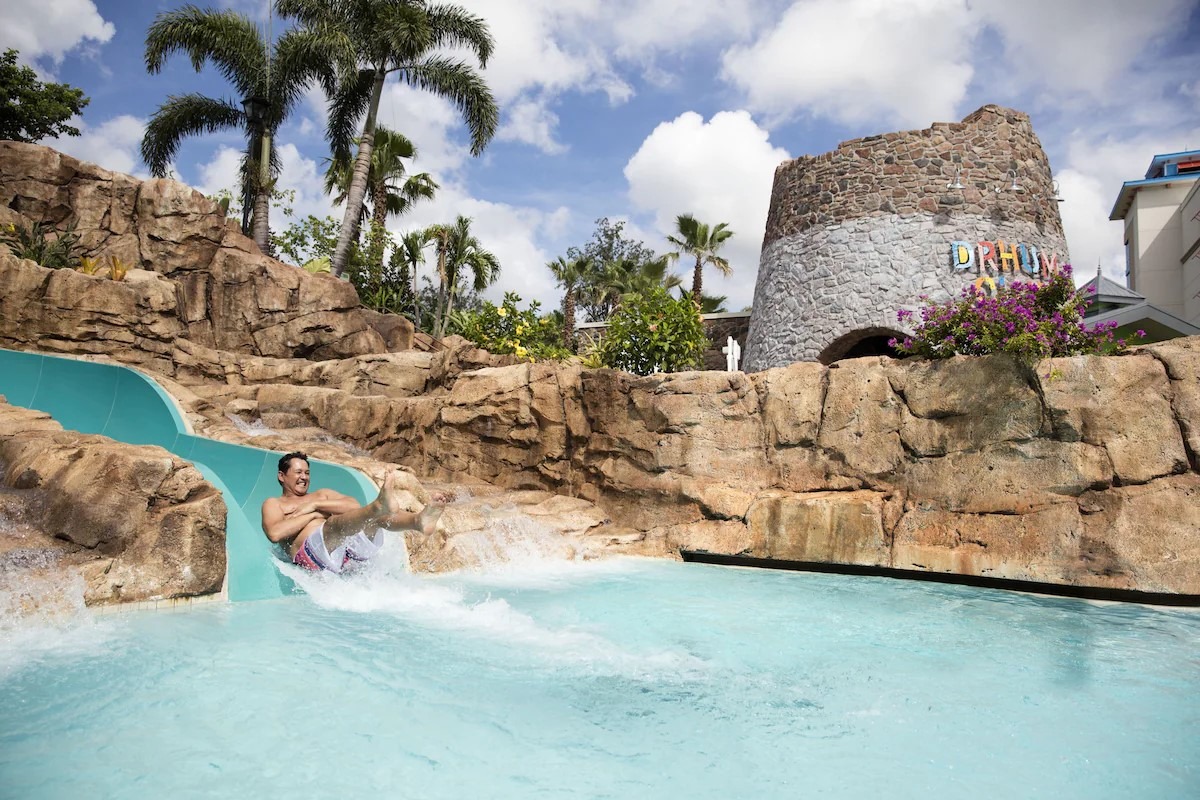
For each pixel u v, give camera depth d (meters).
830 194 18.92
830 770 2.97
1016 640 5.13
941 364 8.19
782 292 19.53
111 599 4.65
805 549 8.16
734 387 9.24
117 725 3.08
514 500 9.30
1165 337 20.05
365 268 26.78
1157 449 7.08
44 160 15.20
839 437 8.57
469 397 10.62
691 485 9.07
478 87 23.05
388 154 28.33
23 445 5.84
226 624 4.70
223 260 16.23
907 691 3.99
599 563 8.23
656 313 12.35
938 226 17.69
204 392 12.75
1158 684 4.17
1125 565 6.73
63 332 12.77
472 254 33.25
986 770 3.00
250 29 22.91
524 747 3.11
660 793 2.72
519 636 4.92
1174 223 33.44
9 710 3.18
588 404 9.94
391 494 5.62
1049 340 7.89
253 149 23.73
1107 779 2.93
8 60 23.83
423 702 3.58
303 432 11.21
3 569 4.39
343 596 5.78
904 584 7.36
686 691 3.92
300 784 2.66
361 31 22.81
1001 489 7.54
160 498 5.12
